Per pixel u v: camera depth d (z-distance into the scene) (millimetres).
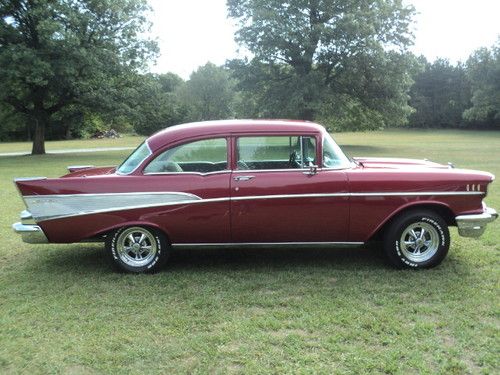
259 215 5359
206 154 5488
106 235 5523
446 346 3709
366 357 3555
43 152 31672
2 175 17031
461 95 83000
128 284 5250
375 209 5391
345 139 51188
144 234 5508
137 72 33469
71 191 5352
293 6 36938
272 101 37844
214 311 4473
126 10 31656
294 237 5465
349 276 5367
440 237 5484
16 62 26656
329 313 4359
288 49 37531
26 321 4336
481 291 4844
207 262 5980
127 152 32625
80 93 30312
